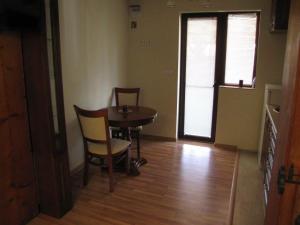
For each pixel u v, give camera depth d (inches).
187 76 172.7
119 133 140.6
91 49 136.6
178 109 176.7
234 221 94.6
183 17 164.2
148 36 168.6
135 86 179.5
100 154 112.2
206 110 173.6
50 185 93.0
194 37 165.3
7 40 79.3
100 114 104.3
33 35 81.5
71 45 121.6
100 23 142.3
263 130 133.1
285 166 46.3
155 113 132.3
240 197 110.1
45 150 90.2
